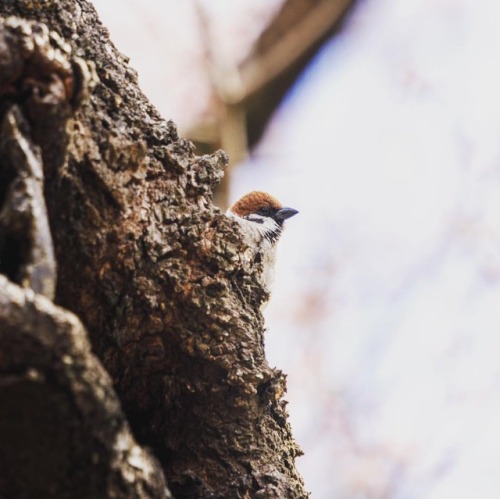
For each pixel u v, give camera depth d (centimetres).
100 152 64
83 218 64
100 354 68
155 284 68
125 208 66
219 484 69
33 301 47
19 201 52
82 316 66
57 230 63
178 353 70
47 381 47
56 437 48
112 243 65
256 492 69
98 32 69
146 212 68
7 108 55
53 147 57
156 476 55
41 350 46
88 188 64
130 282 67
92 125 65
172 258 69
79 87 57
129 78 70
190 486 69
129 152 66
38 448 48
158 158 70
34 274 51
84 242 64
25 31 55
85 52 66
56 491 49
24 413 47
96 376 49
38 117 55
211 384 70
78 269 65
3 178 54
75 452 49
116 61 69
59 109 55
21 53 54
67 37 65
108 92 67
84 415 48
